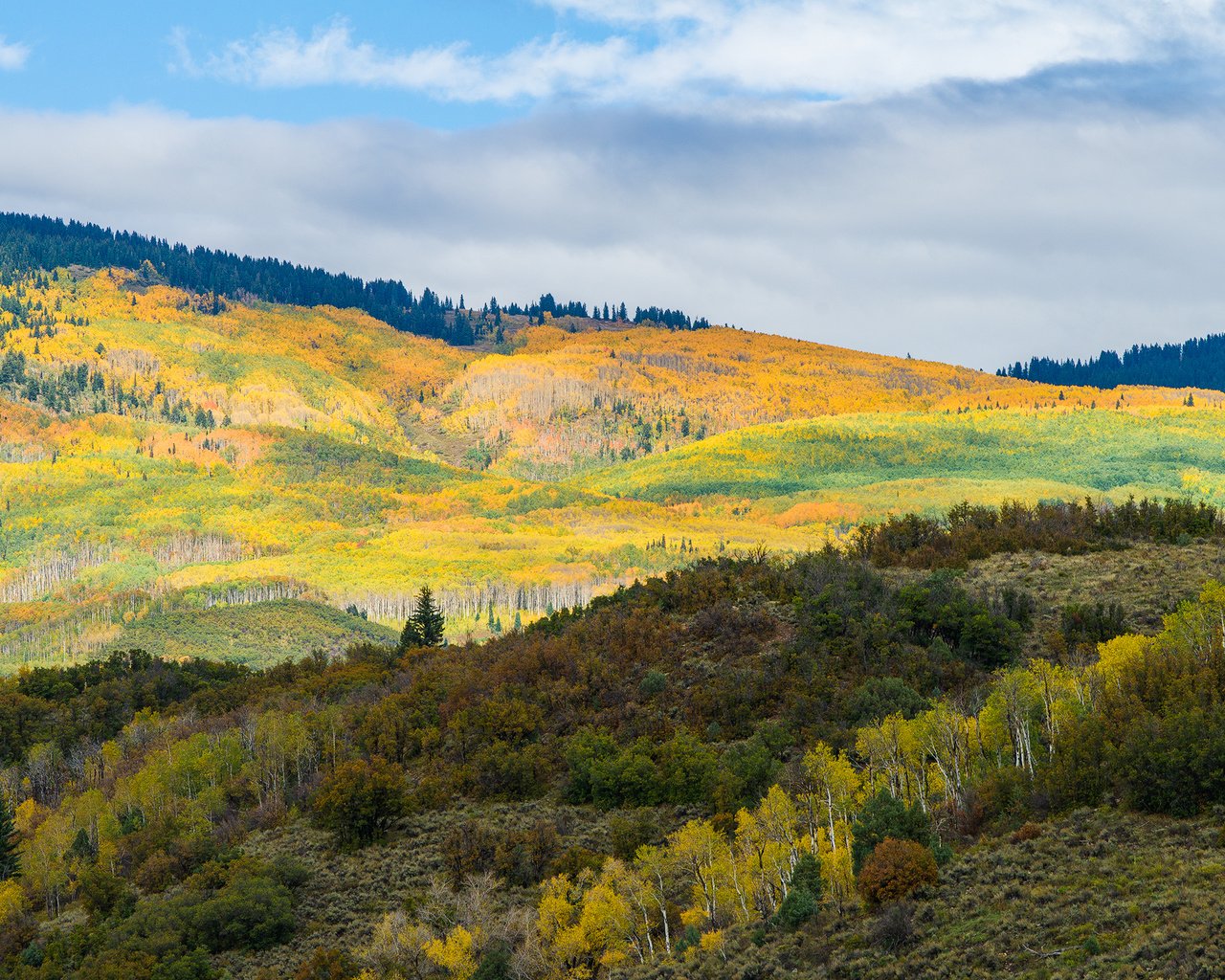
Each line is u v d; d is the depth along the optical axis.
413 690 114.81
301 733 104.25
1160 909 49.25
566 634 119.44
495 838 81.12
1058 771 64.19
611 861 69.88
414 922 73.50
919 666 94.06
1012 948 49.69
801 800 72.44
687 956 59.94
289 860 82.81
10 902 86.62
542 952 65.56
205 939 74.88
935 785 71.06
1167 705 66.88
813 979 52.41
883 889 57.34
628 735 94.81
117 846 95.94
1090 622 96.44
